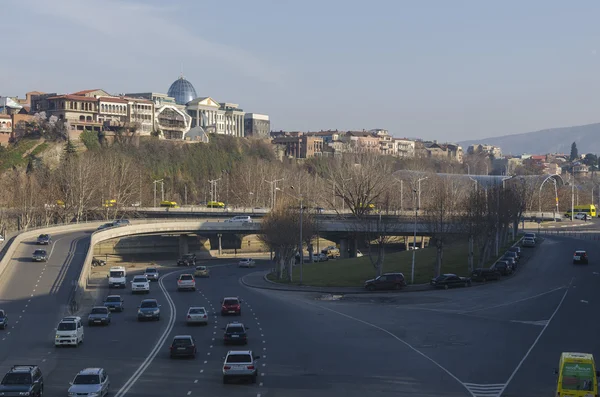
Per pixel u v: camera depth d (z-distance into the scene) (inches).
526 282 4069.9
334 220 6766.7
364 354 2380.7
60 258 4788.4
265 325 2984.7
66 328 2532.0
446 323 2972.4
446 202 6382.9
